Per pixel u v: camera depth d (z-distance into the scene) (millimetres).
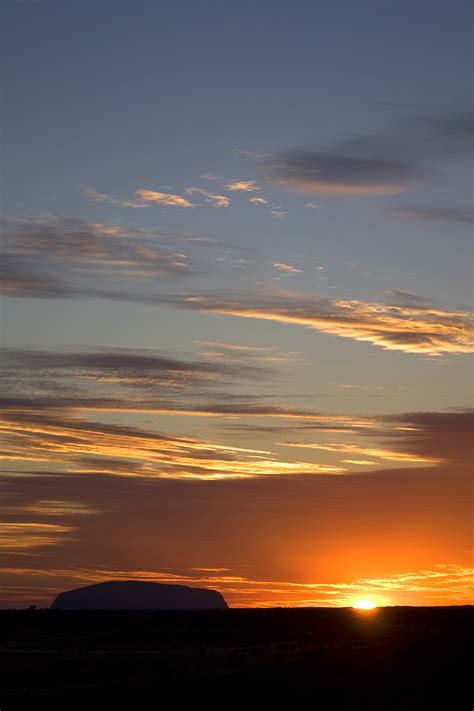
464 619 94000
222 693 43969
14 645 87688
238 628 99875
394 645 58000
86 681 57281
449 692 42312
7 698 46844
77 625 106812
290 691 43719
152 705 42219
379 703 40719
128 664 66312
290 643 82125
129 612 118750
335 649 61938
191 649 79500
